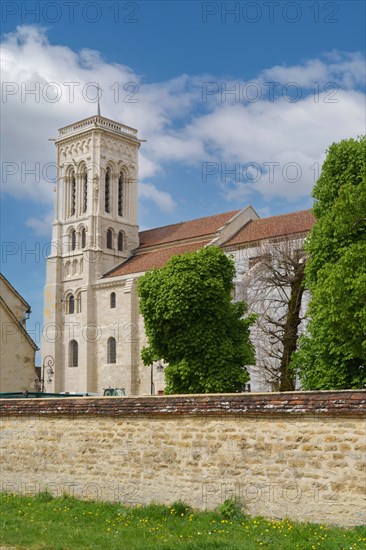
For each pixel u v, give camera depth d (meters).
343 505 16.22
